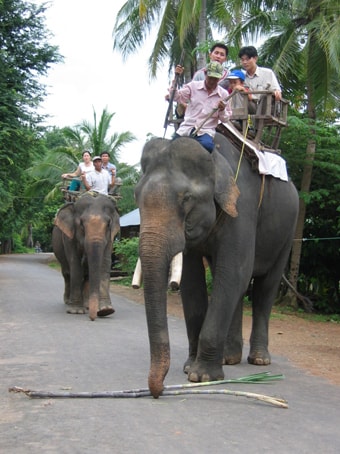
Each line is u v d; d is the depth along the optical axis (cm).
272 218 696
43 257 5144
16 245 6975
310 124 1633
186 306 641
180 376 617
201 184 537
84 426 446
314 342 1020
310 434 438
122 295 1722
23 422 456
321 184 1686
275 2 1697
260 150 679
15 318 1088
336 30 1445
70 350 762
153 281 491
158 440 416
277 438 425
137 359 703
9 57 2344
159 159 533
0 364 672
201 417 473
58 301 1416
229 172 582
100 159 1237
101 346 795
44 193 3853
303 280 1827
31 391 532
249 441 417
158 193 511
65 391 548
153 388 500
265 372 634
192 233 537
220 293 595
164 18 2170
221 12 1853
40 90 2512
